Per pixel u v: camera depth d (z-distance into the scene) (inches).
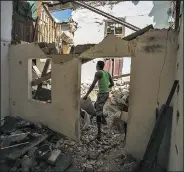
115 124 205.8
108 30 373.1
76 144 171.9
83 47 165.5
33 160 147.9
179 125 93.3
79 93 170.9
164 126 130.0
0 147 159.3
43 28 256.8
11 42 205.5
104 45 156.1
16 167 144.5
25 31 225.1
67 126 179.0
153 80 141.2
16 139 164.9
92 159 154.6
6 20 195.2
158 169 130.1
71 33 373.7
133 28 205.9
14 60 202.8
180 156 83.3
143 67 143.8
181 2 124.3
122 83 321.7
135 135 149.8
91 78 361.1
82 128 197.6
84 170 143.0
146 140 145.9
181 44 106.1
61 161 148.4
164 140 136.6
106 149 166.1
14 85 205.9
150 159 128.9
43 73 208.5
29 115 200.1
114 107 249.4
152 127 143.3
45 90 220.4
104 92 181.3
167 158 135.6
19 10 212.5
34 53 188.7
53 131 185.8
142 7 350.6
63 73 175.8
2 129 185.0
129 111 150.6
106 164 148.6
